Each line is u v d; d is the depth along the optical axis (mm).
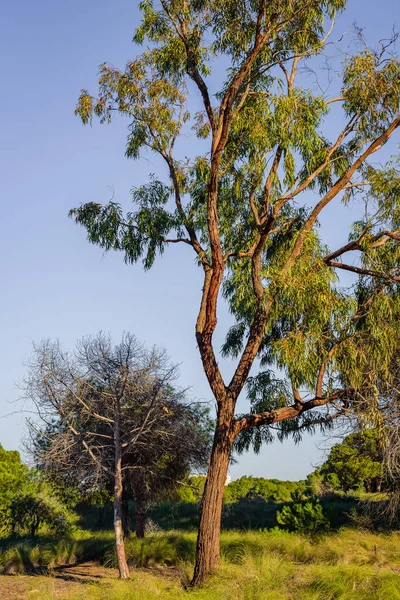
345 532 17797
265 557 12773
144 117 15094
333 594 9789
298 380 12414
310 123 13391
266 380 15516
